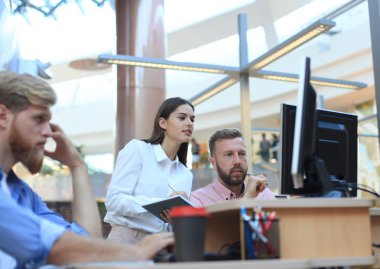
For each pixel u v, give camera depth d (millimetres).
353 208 1389
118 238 2301
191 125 2498
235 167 2379
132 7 5879
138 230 2301
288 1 4379
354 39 9555
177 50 6086
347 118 2039
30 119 1313
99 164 9547
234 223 1636
